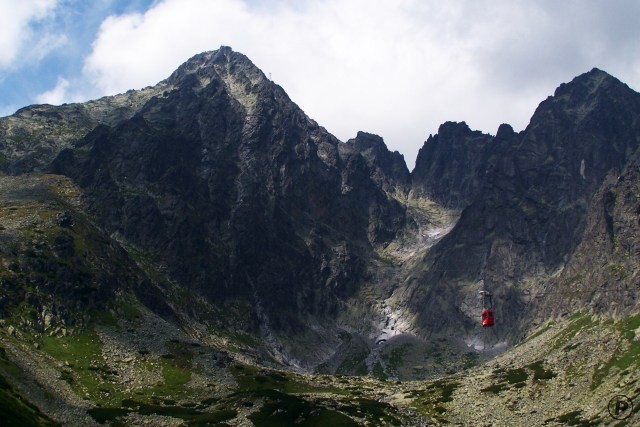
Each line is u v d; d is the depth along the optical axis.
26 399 145.75
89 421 146.50
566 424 151.12
